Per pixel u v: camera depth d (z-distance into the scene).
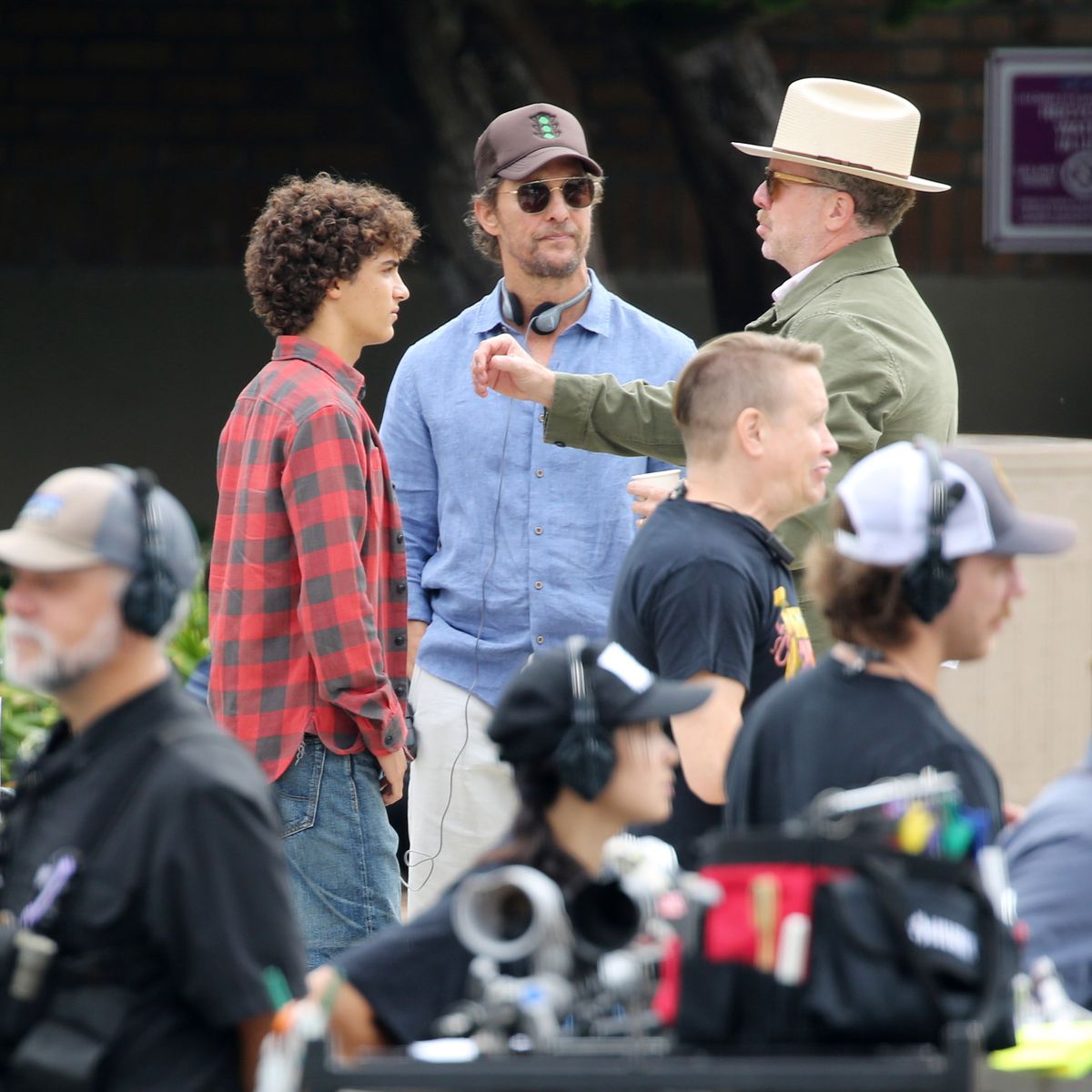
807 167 16.91
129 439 42.19
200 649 24.97
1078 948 10.15
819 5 42.06
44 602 9.59
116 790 9.45
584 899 8.85
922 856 8.41
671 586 12.84
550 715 9.76
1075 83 39.62
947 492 10.21
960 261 42.88
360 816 15.89
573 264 18.12
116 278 42.03
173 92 41.72
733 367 13.27
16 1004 9.23
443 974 9.66
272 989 9.34
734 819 10.81
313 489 15.48
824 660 10.70
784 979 8.11
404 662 16.73
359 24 31.02
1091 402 43.00
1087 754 10.72
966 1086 7.64
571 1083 7.91
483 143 18.31
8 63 41.41
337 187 16.53
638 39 31.48
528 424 18.06
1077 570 20.89
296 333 16.41
